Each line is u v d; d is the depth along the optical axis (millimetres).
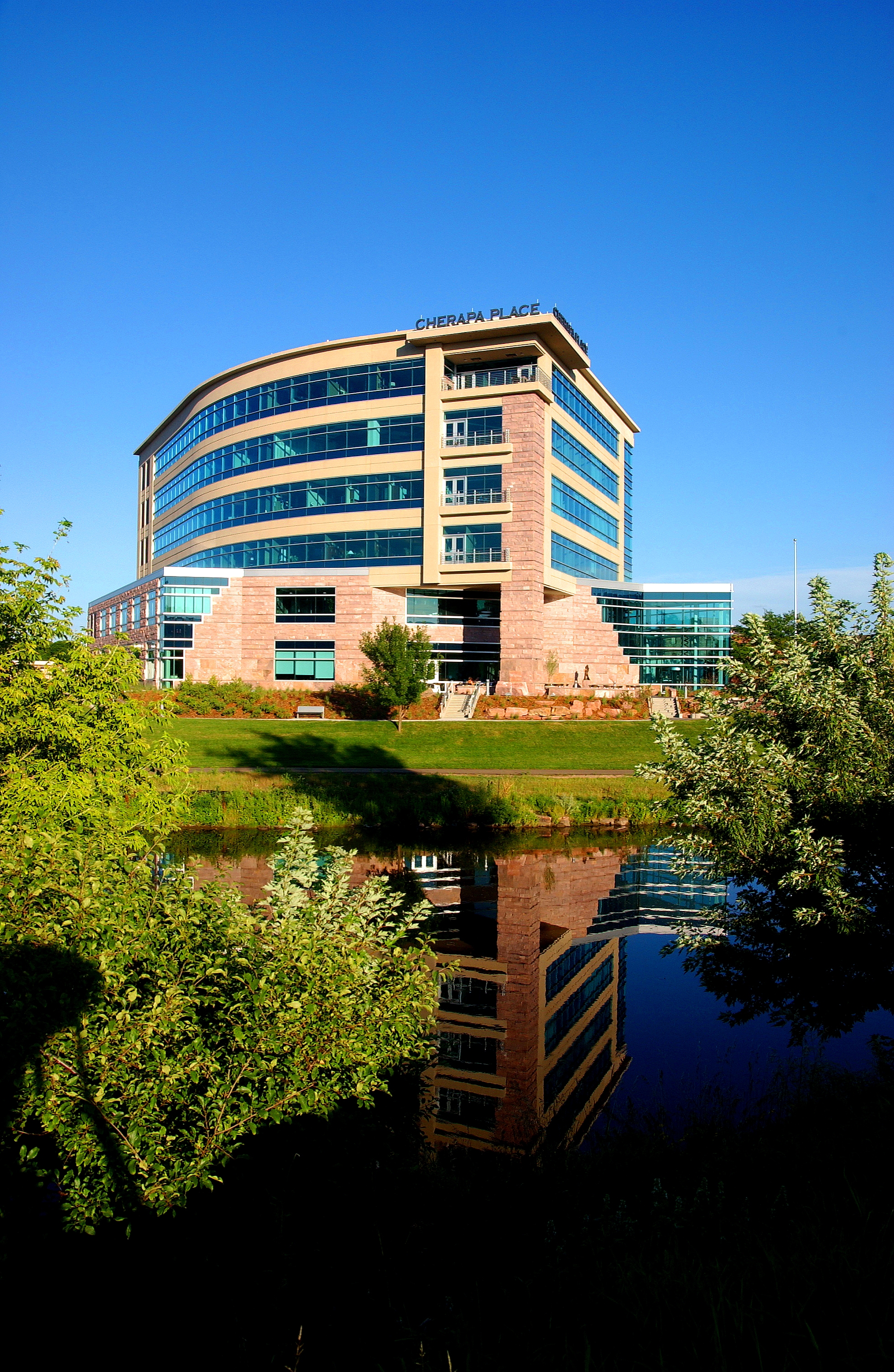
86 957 7707
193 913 8656
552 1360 4770
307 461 61719
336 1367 5703
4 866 7934
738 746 17922
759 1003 16188
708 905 23938
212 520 69875
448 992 17109
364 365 59812
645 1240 6496
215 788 35469
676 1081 12398
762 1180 8047
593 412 69375
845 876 16922
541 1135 10578
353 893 11258
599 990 17016
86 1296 6953
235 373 67062
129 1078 7613
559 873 27422
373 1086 9320
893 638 17375
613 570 74688
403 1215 8008
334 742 46688
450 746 46625
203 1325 6559
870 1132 8773
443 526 57094
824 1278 5133
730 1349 4586
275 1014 8531
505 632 55844
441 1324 5941
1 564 17719
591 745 47750
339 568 59875
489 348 56219
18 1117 7469
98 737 17984
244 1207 7895
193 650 59719
